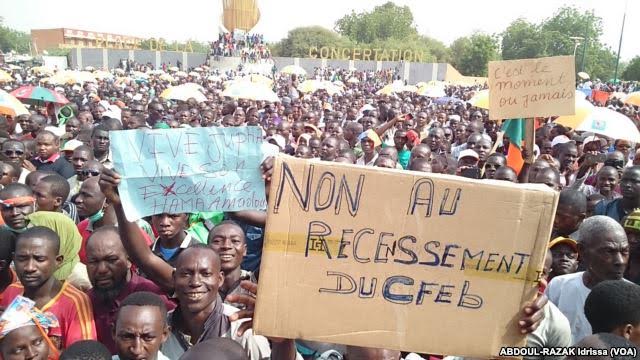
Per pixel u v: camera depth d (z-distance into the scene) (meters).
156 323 3.14
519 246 2.54
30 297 3.73
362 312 2.59
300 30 91.12
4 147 7.64
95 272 3.90
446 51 98.56
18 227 4.86
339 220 2.58
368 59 79.06
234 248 4.27
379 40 99.75
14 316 3.33
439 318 2.58
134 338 3.09
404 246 2.58
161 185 3.54
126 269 3.99
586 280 3.98
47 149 8.10
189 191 3.55
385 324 2.59
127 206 3.50
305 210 2.58
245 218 4.91
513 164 7.34
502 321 2.56
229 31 66.06
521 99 6.12
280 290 2.59
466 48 84.38
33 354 3.29
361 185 2.57
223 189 3.57
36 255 3.68
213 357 2.78
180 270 3.44
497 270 2.56
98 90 23.66
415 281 2.58
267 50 68.00
